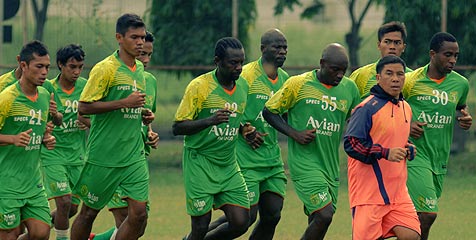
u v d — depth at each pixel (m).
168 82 86.19
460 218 60.66
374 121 36.09
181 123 40.81
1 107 38.00
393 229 36.31
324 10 90.81
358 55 89.31
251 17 86.38
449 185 76.19
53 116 42.03
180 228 56.03
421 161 43.22
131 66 40.91
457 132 86.69
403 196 36.44
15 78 44.09
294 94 41.75
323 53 41.38
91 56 83.25
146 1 83.81
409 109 36.97
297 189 41.75
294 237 52.72
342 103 41.88
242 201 41.56
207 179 41.41
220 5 83.62
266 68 44.69
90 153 41.44
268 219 43.88
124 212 45.12
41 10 83.31
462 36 83.06
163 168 84.06
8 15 82.69
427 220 42.97
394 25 43.94
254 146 42.66
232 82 41.44
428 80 43.59
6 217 38.31
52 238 51.75
